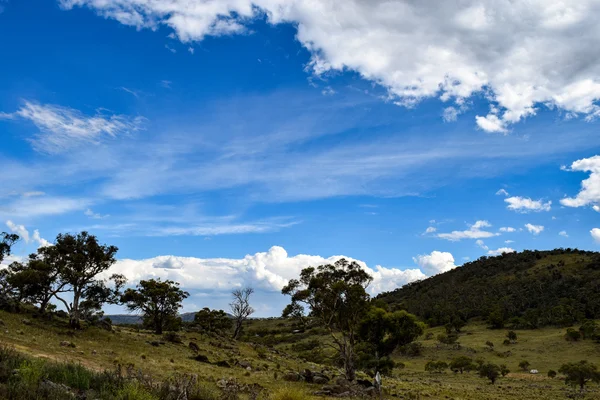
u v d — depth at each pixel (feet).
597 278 594.24
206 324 290.97
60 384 45.70
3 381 42.04
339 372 182.09
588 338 412.98
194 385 61.00
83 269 154.61
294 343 444.96
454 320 549.54
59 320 162.09
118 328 212.02
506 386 241.76
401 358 431.02
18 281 154.71
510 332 447.83
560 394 195.42
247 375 121.80
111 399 45.24
